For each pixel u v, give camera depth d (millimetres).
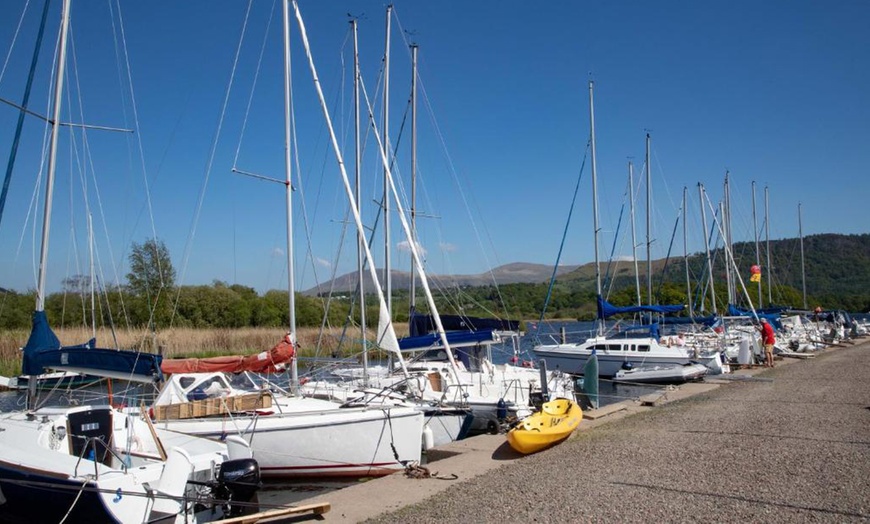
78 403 12359
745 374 23094
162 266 38531
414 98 21156
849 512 6922
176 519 7207
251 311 44594
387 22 20172
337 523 7465
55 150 10938
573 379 20125
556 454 10805
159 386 12859
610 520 7016
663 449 10633
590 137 27703
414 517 7559
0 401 20328
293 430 11062
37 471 7215
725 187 46312
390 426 11250
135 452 8656
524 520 7195
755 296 55156
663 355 24750
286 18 13547
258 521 7449
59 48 11172
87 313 32000
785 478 8398
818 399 15805
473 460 10750
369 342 16031
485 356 18156
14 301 34531
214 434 11016
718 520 6832
